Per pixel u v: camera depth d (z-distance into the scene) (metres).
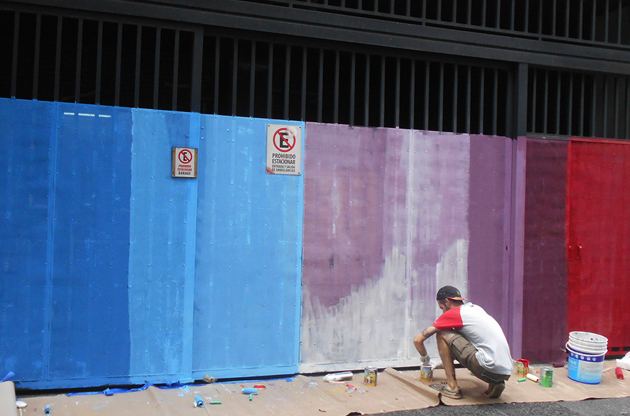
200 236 4.25
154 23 4.09
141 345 4.10
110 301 4.03
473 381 4.54
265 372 4.41
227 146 4.31
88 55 4.95
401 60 4.87
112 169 4.03
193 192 4.21
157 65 4.12
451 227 4.92
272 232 4.43
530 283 5.09
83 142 3.97
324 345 4.57
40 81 4.82
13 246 3.84
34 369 3.87
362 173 4.68
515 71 5.09
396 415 3.77
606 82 5.49
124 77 5.03
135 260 4.08
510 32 5.02
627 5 5.70
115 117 4.03
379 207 4.72
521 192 5.05
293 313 4.48
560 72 5.27
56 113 3.92
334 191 4.60
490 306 5.05
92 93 4.98
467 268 4.97
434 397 4.04
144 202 4.10
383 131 4.73
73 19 4.01
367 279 4.69
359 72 5.29
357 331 4.66
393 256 4.76
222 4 4.18
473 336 4.07
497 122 5.33
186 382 4.18
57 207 3.92
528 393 4.32
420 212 4.84
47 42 4.77
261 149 4.40
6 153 3.82
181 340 4.19
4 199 3.82
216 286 4.29
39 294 3.89
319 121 4.57
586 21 5.75
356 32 4.53
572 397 4.27
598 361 4.60
